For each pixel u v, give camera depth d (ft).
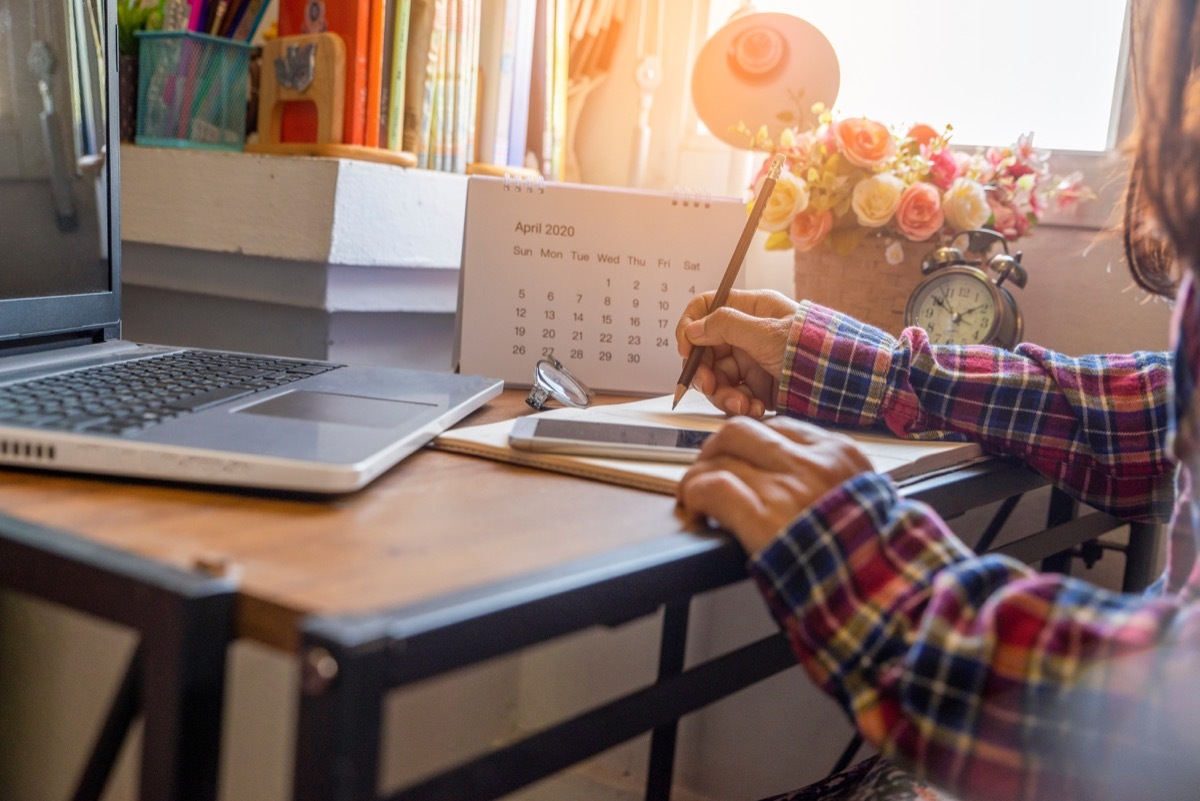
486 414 2.68
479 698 4.82
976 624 1.51
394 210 3.83
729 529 1.78
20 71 2.43
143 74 4.13
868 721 1.57
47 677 3.53
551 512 1.84
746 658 2.11
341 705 1.17
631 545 1.67
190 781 1.30
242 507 1.71
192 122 4.10
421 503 1.83
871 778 2.46
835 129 3.61
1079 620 1.46
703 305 3.02
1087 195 3.87
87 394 2.10
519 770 1.57
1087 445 2.66
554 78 4.49
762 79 4.22
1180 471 1.92
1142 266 2.34
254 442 1.82
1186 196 1.64
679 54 4.84
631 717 1.81
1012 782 1.46
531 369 3.29
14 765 3.56
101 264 2.77
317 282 3.73
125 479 1.82
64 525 1.54
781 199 3.59
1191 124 1.64
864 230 3.66
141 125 4.16
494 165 4.25
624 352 3.32
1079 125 4.25
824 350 2.71
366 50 3.80
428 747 4.55
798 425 1.96
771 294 2.97
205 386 2.30
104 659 3.47
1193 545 1.84
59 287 2.60
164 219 4.06
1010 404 2.68
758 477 1.81
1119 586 3.96
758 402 2.83
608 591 1.52
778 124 4.25
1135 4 2.14
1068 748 1.43
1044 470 2.70
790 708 4.46
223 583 1.32
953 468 2.56
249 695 3.95
